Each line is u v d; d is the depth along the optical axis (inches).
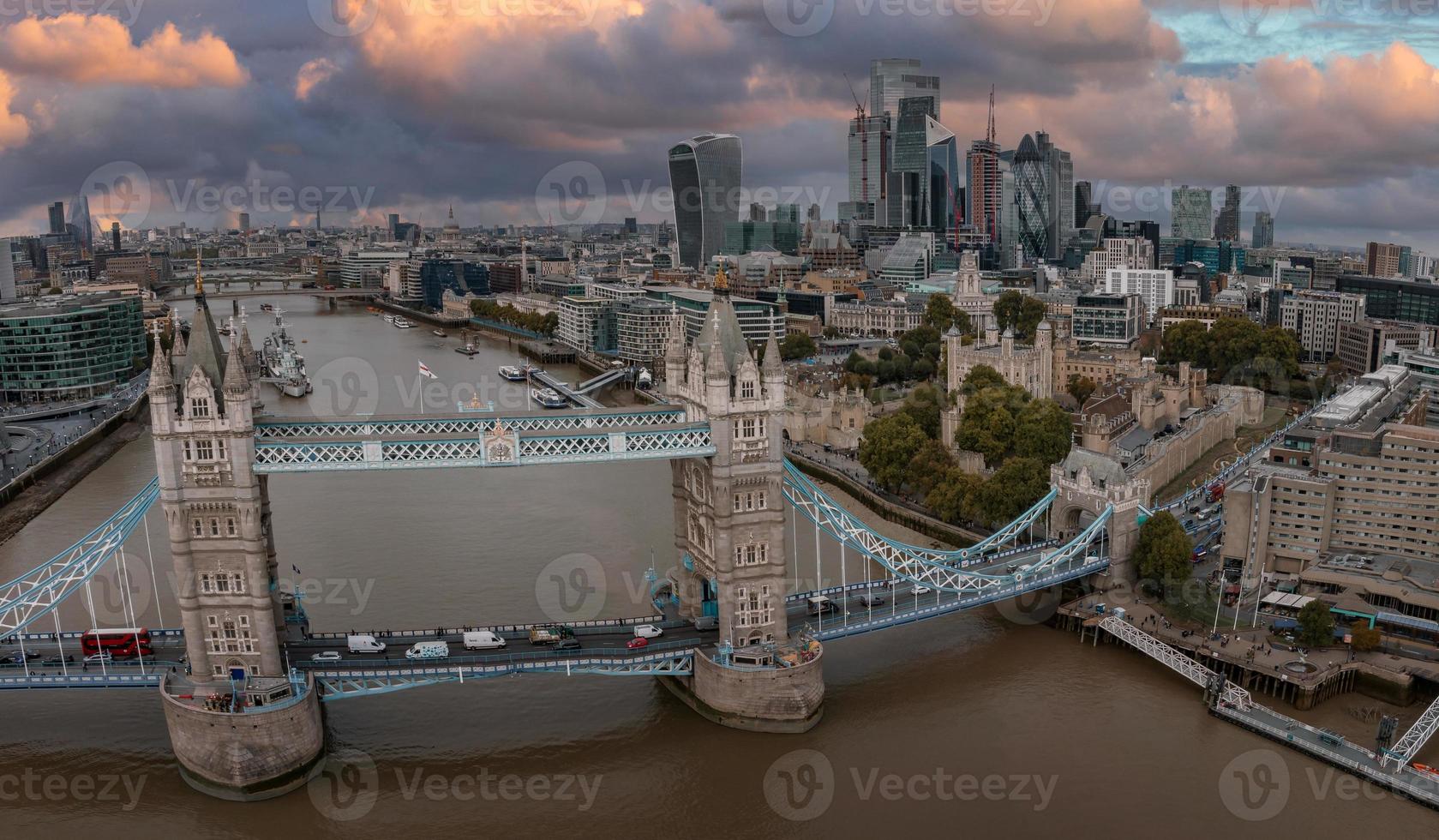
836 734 6727.4
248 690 6245.1
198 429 6259.8
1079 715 6953.7
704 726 6815.9
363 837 5757.9
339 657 6761.8
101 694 7204.7
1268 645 7628.0
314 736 6318.9
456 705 7130.9
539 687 7377.0
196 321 6451.8
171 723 6215.6
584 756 6510.8
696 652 6909.5
